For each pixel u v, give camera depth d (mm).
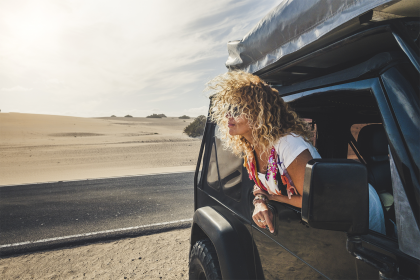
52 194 8469
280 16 1408
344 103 1593
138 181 10438
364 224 851
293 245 1345
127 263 3994
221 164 2219
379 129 1861
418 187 834
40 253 4344
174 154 21656
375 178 1853
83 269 3840
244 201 1840
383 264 863
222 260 1823
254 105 1317
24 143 29656
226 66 2230
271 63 1566
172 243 4648
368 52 1313
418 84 931
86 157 20328
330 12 1101
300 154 1195
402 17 957
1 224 5703
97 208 6754
